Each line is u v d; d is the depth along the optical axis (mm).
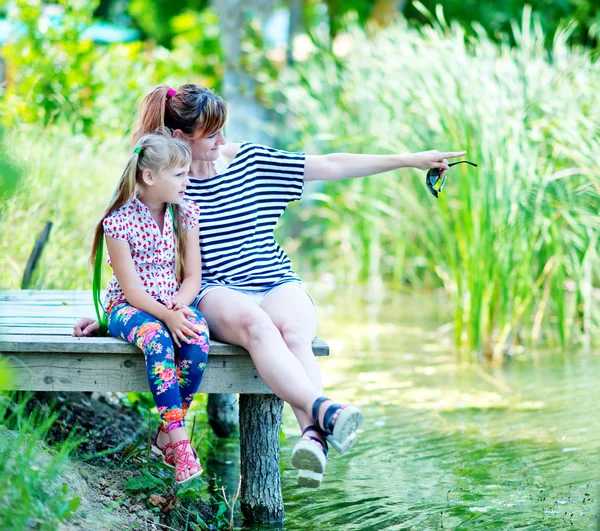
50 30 12672
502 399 7559
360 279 13875
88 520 4215
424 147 10977
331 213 14156
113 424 6215
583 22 16656
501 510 5145
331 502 5352
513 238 8758
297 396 4398
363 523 5012
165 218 4895
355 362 9047
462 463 6004
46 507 4008
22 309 5941
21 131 9109
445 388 7965
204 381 4762
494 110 8758
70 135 10617
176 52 19219
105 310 4996
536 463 5961
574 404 7340
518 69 9289
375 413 7215
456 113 8938
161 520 4688
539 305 9531
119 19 27625
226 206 5098
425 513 5133
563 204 8438
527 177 8555
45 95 12398
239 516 5137
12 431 4680
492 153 8719
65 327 5262
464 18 19703
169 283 4898
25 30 12781
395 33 11797
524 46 9578
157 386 4484
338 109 13656
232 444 6629
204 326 4672
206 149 5055
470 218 9031
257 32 15984
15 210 7988
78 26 13133
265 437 5012
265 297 4949
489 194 8750
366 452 6281
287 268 5207
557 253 9055
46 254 8477
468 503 5277
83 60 13125
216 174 5156
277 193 5188
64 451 4684
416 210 10812
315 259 15430
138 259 4844
